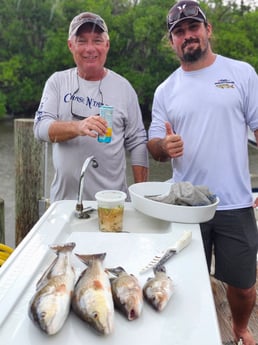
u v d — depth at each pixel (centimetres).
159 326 97
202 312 102
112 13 1338
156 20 1193
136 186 195
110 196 170
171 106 210
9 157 895
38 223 163
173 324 98
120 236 151
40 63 1310
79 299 97
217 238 207
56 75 229
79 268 123
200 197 165
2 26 1297
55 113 224
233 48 1211
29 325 96
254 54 1221
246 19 1227
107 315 93
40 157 308
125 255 135
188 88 204
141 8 1217
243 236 203
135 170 241
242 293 208
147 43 1193
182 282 117
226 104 196
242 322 215
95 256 120
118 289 103
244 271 206
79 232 155
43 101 226
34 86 1317
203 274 121
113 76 231
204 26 200
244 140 204
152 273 122
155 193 196
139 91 1181
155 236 151
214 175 201
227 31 1212
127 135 238
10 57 1320
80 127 199
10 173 774
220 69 202
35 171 309
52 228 158
